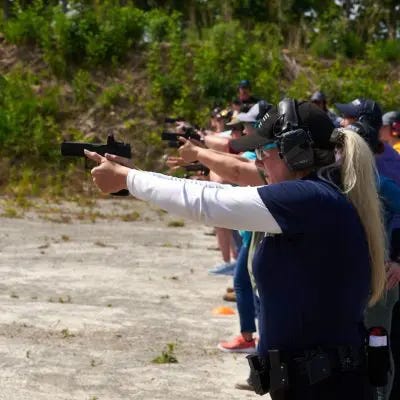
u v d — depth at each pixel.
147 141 27.36
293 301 3.87
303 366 3.86
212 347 8.97
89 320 9.85
